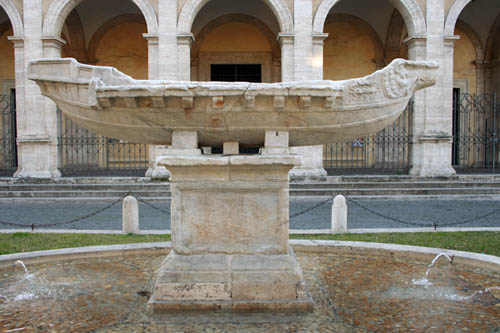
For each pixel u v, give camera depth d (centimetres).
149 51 1628
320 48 1620
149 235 809
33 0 1617
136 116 409
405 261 557
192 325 360
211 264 403
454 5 1642
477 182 1516
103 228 945
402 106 439
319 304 410
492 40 2166
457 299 423
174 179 411
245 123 412
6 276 497
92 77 424
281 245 410
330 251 601
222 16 2097
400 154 2014
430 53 1633
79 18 2028
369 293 440
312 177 1575
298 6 1612
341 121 416
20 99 1638
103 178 1575
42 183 1564
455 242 709
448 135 1633
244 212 412
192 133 419
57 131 1677
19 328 356
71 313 388
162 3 1614
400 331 351
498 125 2114
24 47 1620
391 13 2025
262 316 379
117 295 434
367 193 1445
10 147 2102
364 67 2175
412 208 1226
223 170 406
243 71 2180
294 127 416
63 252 564
